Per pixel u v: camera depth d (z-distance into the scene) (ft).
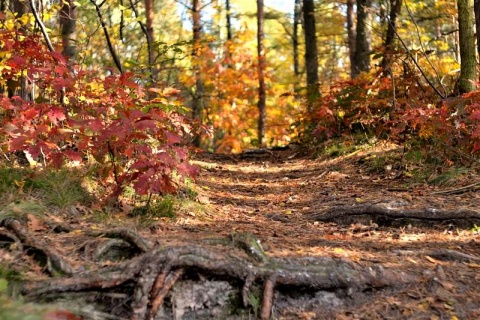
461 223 15.23
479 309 10.61
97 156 14.78
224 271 10.67
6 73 17.93
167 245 11.75
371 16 46.47
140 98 19.66
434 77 38.45
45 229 12.83
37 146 13.99
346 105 33.32
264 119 59.26
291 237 14.48
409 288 11.37
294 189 23.62
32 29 21.15
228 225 15.72
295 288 10.93
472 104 19.11
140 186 13.64
